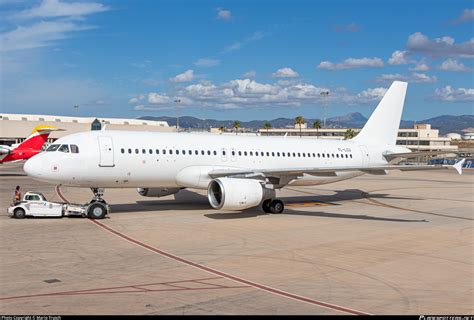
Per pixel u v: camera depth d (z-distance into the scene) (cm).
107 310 1076
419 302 1175
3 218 2444
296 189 4612
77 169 2458
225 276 1393
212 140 2925
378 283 1345
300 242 1927
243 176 2683
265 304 1140
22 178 5484
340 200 3619
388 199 3719
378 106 3662
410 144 15425
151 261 1568
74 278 1350
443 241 1989
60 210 2453
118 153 2547
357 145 3516
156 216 2592
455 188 4816
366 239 2009
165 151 2688
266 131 17838
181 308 1098
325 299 1188
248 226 2309
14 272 1409
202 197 3553
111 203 3178
